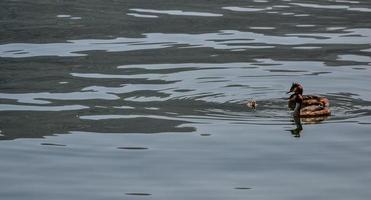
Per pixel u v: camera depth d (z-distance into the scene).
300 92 62.47
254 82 70.25
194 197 47.56
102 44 85.00
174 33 89.69
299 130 58.19
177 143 55.69
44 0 109.81
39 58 79.38
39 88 68.94
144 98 65.56
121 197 47.59
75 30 91.44
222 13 100.69
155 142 55.97
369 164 52.28
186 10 102.56
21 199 47.41
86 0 109.81
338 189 48.72
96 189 48.69
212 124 59.38
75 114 61.81
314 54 80.69
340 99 65.75
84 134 57.62
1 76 72.88
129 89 68.25
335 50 82.38
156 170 51.44
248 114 61.53
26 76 72.81
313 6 105.75
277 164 52.38
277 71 74.00
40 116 61.50
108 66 76.06
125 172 51.12
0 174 50.94
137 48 83.06
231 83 69.81
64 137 57.03
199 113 61.75
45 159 53.28
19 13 101.00
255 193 48.16
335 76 72.56
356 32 90.75
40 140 56.56
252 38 87.44
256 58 78.88
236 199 47.31
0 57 79.81
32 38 87.75
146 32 90.19
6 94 67.19
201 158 53.31
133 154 53.94
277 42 85.62
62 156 53.75
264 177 50.44
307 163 52.50
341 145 55.44
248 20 96.56
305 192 48.34
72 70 74.81
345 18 98.12
